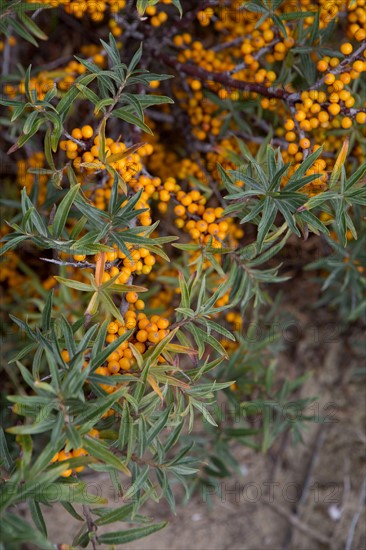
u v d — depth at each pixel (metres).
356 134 2.29
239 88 2.23
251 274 2.05
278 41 2.18
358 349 3.33
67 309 2.52
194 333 1.77
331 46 2.58
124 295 1.80
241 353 2.54
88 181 2.03
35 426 1.42
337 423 3.33
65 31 3.06
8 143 3.03
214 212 2.02
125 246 1.64
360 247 2.48
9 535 1.34
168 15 2.77
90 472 2.82
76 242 1.64
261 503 3.25
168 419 1.73
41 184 2.68
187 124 2.62
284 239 1.96
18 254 2.73
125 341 1.65
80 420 1.47
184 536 3.13
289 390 2.61
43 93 2.34
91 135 1.75
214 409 2.34
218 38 2.87
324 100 2.00
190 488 2.67
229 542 3.18
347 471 3.29
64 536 3.01
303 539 3.23
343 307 3.01
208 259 1.97
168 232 2.66
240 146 2.13
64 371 1.51
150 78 1.78
